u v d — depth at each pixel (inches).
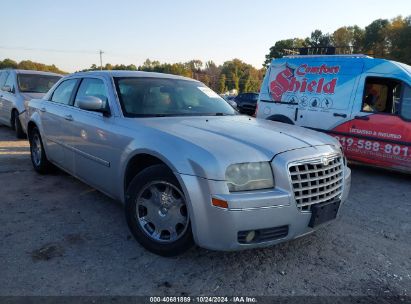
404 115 248.8
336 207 126.0
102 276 113.1
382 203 202.5
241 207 105.3
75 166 177.8
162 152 118.3
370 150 265.3
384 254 136.8
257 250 134.3
